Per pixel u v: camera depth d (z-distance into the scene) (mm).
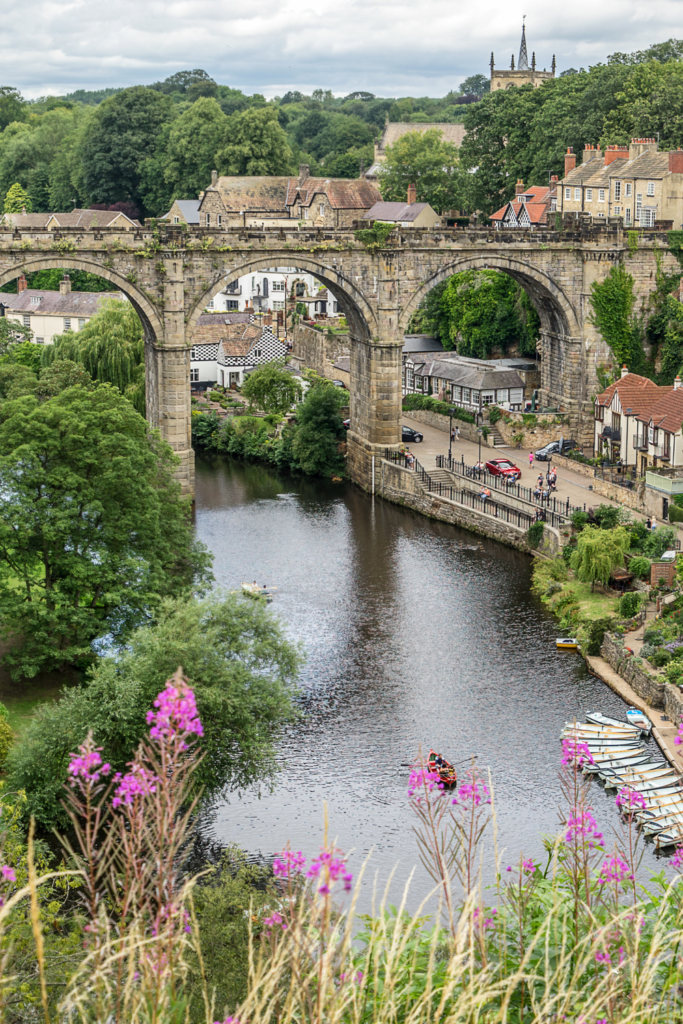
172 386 111562
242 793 58844
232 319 173375
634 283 124688
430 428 139250
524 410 135250
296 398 150125
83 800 49031
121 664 52906
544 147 167875
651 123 145000
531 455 123438
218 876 49562
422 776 21062
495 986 16609
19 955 28078
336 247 114562
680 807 54156
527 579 93875
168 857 14766
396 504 118688
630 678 71812
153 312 110312
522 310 147625
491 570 96312
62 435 69500
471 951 16250
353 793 58719
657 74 153500
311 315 198625
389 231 115875
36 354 148750
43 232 105188
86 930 14977
